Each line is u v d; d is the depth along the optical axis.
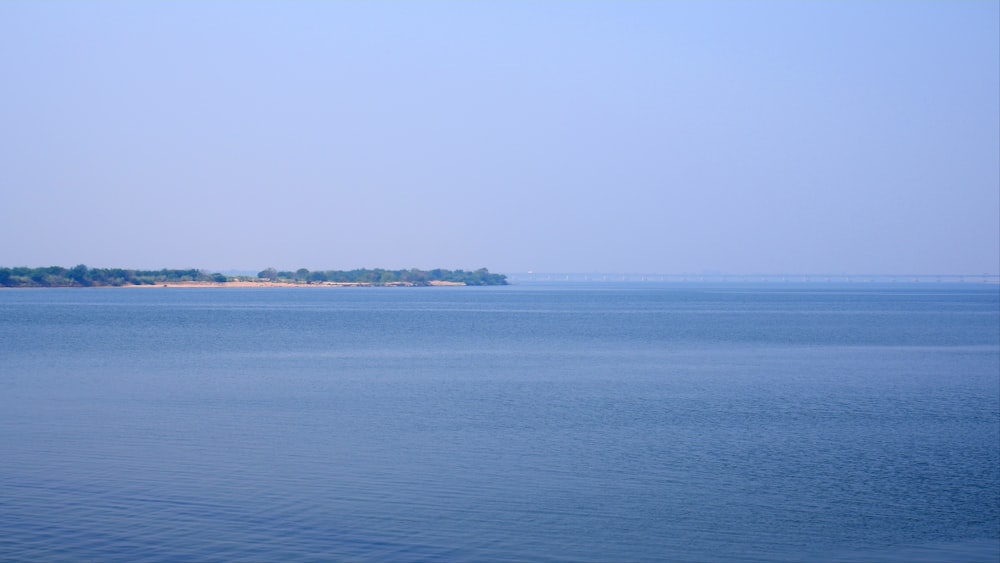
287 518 23.34
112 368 56.22
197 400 42.62
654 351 71.38
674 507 24.67
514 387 48.28
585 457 30.33
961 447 32.28
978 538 22.38
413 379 51.72
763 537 22.38
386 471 28.19
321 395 44.72
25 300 191.50
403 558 20.77
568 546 21.66
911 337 88.50
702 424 36.72
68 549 20.95
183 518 23.22
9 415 37.72
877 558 21.11
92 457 29.69
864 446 32.41
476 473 28.08
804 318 128.25
